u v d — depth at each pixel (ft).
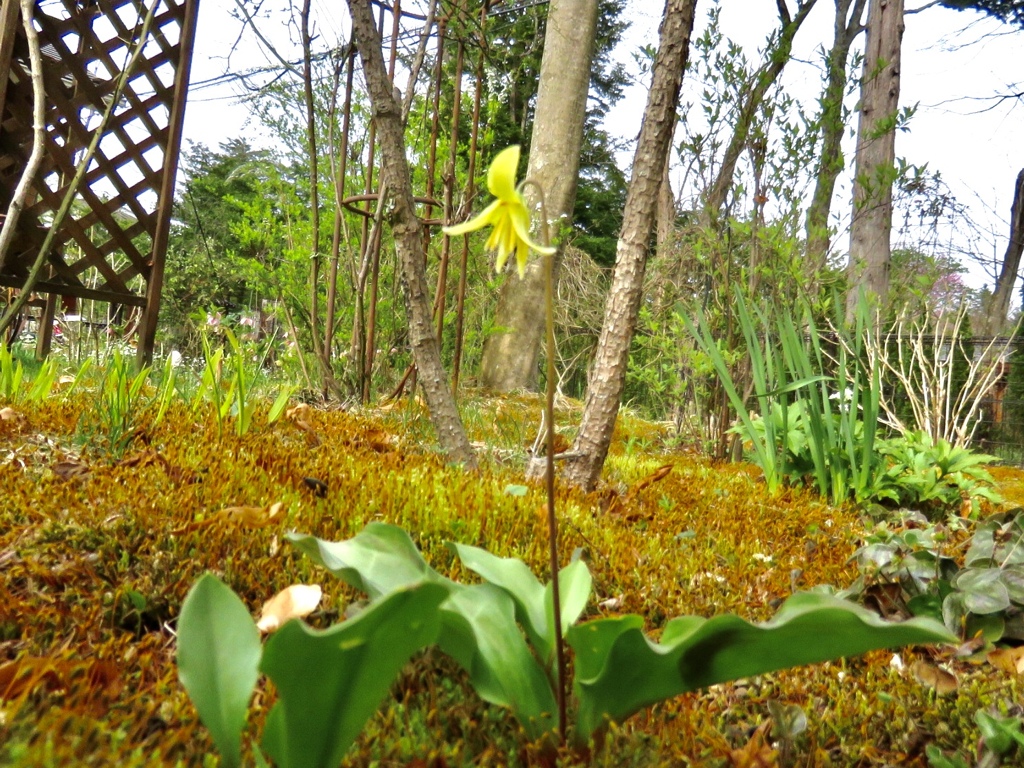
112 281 15.89
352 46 16.48
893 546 7.80
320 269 20.68
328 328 17.39
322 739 3.37
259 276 20.63
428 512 8.21
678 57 10.34
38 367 17.31
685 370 21.56
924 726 5.61
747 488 14.44
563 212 36.68
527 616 4.71
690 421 21.40
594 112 81.92
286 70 17.29
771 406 16.12
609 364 11.12
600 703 4.32
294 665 3.06
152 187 16.15
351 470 9.67
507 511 8.80
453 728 4.73
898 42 37.99
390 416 15.83
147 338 15.99
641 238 10.80
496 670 4.40
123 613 5.57
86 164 10.80
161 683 4.38
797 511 12.53
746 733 5.31
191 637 3.28
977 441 31.91
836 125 16.38
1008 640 7.23
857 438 15.01
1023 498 17.92
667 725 5.08
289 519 7.45
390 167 10.78
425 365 11.25
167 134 16.07
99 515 6.77
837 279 18.04
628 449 17.98
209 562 6.38
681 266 22.62
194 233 47.60
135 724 4.00
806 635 3.54
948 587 7.47
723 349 18.63
